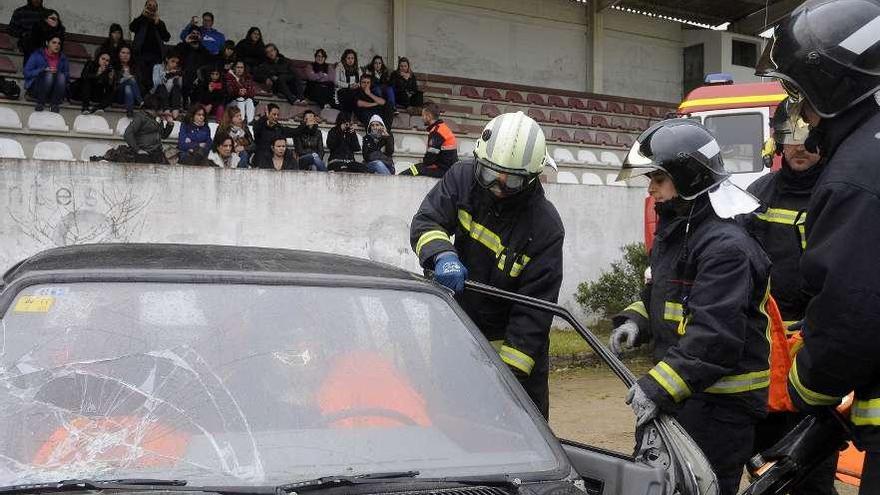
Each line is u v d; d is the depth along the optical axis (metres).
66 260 2.59
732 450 3.19
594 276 11.19
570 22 18.27
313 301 2.50
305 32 15.34
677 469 2.39
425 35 16.48
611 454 2.58
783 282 4.02
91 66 11.77
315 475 2.05
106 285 2.39
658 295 3.31
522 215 3.77
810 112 2.50
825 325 2.26
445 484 2.07
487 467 2.22
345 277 2.64
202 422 2.11
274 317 2.41
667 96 19.62
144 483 1.91
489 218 3.79
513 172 3.54
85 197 8.26
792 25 2.47
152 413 2.10
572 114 17.19
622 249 11.00
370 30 15.98
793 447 2.79
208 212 8.82
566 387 8.16
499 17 17.33
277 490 1.92
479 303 3.86
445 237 3.63
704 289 2.98
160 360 2.21
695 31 19.47
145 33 12.33
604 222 11.27
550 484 2.17
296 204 9.23
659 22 19.39
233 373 2.23
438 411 2.36
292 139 12.57
